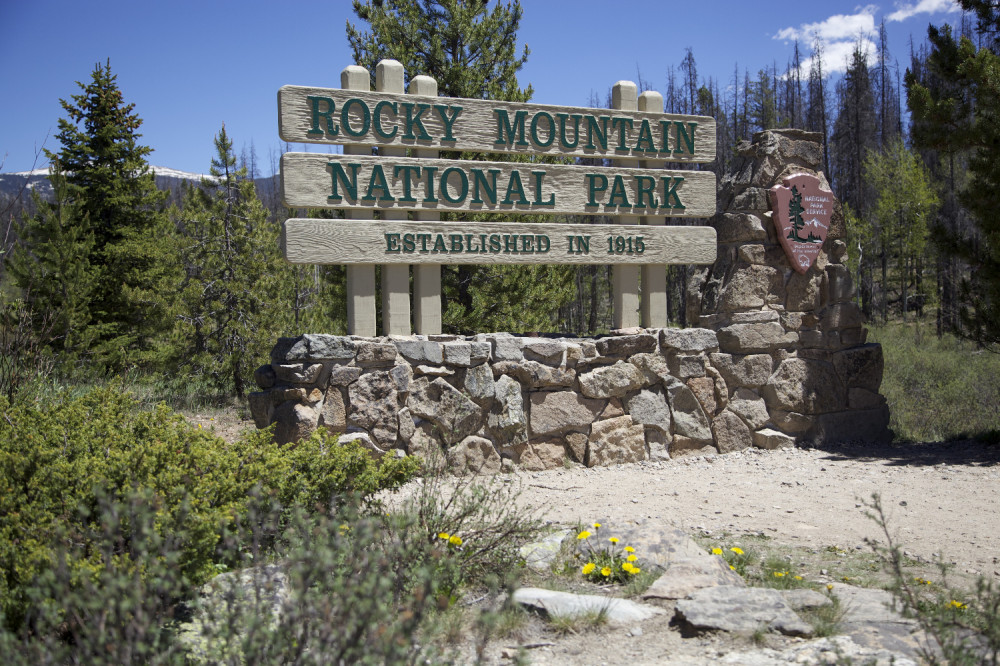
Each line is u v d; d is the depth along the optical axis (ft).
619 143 28.04
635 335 27.20
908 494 22.89
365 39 41.65
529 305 42.04
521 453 25.25
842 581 15.06
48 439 14.12
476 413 24.67
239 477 13.89
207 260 56.54
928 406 43.34
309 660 7.64
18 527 11.12
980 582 11.47
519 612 12.09
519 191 26.40
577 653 10.92
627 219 28.73
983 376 49.67
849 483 24.21
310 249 23.57
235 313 56.03
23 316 25.17
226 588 11.30
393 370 23.72
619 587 13.83
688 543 15.20
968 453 28.58
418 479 22.50
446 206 25.46
